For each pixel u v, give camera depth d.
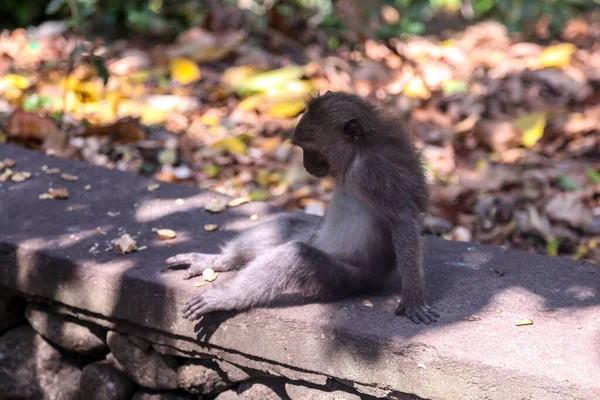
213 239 7.49
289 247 6.33
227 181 10.74
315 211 9.92
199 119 12.30
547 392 5.39
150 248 7.26
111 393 7.23
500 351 5.68
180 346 6.70
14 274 7.25
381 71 14.12
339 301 6.42
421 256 6.25
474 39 16.48
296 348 6.15
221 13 15.88
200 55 14.30
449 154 11.45
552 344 5.78
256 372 6.50
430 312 6.15
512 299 6.48
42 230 7.53
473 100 12.91
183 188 8.54
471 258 7.25
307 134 6.60
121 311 6.79
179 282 6.61
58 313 7.33
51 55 14.57
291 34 15.28
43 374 7.64
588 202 10.33
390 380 5.89
